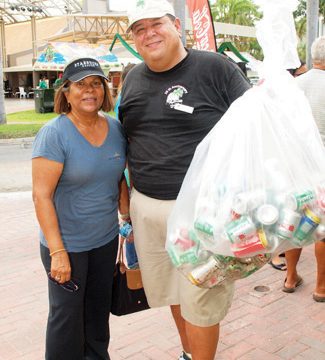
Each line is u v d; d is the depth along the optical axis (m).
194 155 2.17
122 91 2.58
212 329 2.38
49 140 2.29
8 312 3.58
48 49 19.97
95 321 2.68
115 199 2.57
